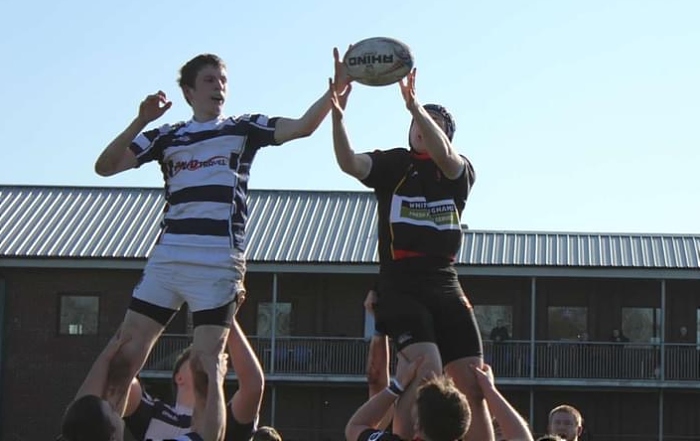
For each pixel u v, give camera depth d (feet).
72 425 20.93
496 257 146.51
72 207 159.94
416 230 25.18
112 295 148.87
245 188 24.50
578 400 148.25
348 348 144.25
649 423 147.74
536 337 152.56
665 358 143.02
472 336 25.35
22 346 148.77
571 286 153.28
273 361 143.64
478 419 25.43
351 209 161.58
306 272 145.79
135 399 28.50
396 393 24.62
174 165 24.35
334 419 147.84
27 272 149.48
